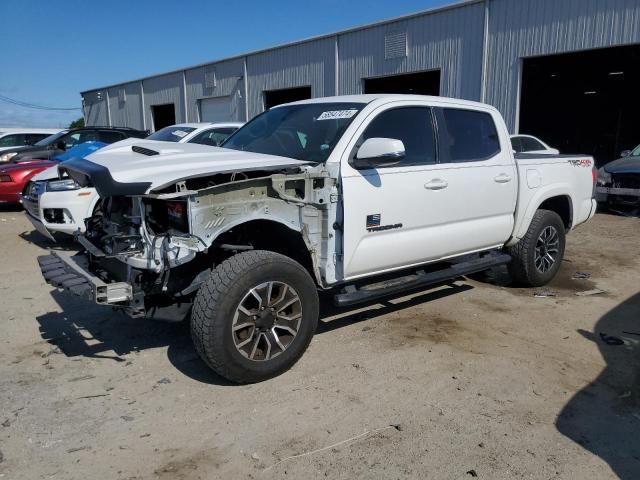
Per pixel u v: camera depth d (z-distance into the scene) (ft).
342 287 14.39
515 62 47.16
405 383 12.48
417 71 55.26
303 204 12.72
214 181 12.18
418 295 19.07
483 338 15.19
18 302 17.80
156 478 9.12
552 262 20.18
